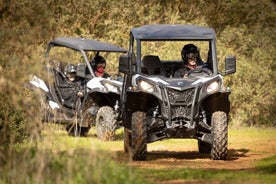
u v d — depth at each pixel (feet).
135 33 100.99
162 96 94.99
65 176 63.93
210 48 101.19
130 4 174.40
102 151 69.00
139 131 95.35
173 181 71.10
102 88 123.75
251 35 175.22
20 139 94.27
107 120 123.24
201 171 79.25
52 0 169.48
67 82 129.90
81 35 169.99
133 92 95.30
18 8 120.26
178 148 115.96
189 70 100.32
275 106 163.32
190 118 95.30
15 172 64.44
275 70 171.01
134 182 64.39
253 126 161.27
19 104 83.76
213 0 186.29
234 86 160.97
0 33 85.20
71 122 123.34
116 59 162.40
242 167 87.71
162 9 178.91
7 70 80.48
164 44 161.58
